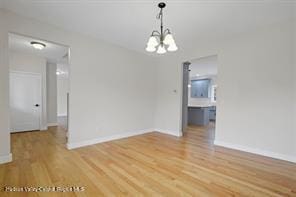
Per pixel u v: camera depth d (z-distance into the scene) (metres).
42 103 5.62
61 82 9.23
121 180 2.32
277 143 3.16
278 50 3.13
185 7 2.61
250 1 2.44
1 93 2.74
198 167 2.75
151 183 2.24
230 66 3.79
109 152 3.46
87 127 3.91
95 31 3.59
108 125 4.32
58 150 3.53
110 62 4.32
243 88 3.59
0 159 2.77
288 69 3.03
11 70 5.01
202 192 2.04
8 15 2.78
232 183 2.26
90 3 2.55
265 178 2.40
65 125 6.46
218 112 4.01
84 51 3.80
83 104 3.83
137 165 2.82
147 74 5.32
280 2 2.45
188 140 4.45
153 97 5.55
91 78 3.94
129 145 3.96
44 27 3.20
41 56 5.43
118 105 4.54
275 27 3.16
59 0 2.48
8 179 2.30
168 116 5.25
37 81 5.51
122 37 3.92
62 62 6.28
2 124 2.77
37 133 5.11
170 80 5.20
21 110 5.24
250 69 3.48
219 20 3.03
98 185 2.18
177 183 2.25
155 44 2.39
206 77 9.23
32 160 2.98
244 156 3.26
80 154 3.32
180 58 4.90
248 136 3.52
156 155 3.30
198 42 4.18
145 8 2.66
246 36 3.53
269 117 3.25
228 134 3.84
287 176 2.46
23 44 4.27
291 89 3.00
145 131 5.32
